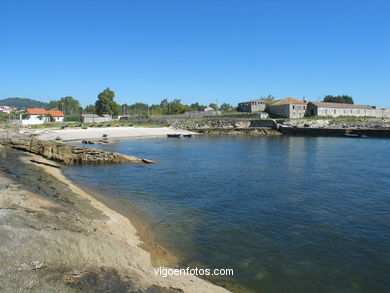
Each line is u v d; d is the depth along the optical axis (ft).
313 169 126.93
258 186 96.63
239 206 75.10
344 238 56.18
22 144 157.99
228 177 111.24
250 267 45.57
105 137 310.04
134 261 41.27
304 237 56.49
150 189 92.63
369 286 41.50
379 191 89.25
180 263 45.83
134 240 51.01
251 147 224.53
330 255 49.73
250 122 428.97
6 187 67.31
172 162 149.48
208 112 536.42
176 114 571.28
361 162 145.07
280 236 56.85
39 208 52.90
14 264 31.42
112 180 105.70
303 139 302.25
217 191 90.27
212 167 133.69
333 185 97.25
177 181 104.32
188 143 262.47
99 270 34.30
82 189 89.51
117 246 43.68
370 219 65.92
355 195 85.20
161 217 66.13
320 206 75.15
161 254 47.52
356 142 259.60
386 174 114.42
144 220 63.72
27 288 28.19
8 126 346.13
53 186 82.38
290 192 88.84
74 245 38.70
